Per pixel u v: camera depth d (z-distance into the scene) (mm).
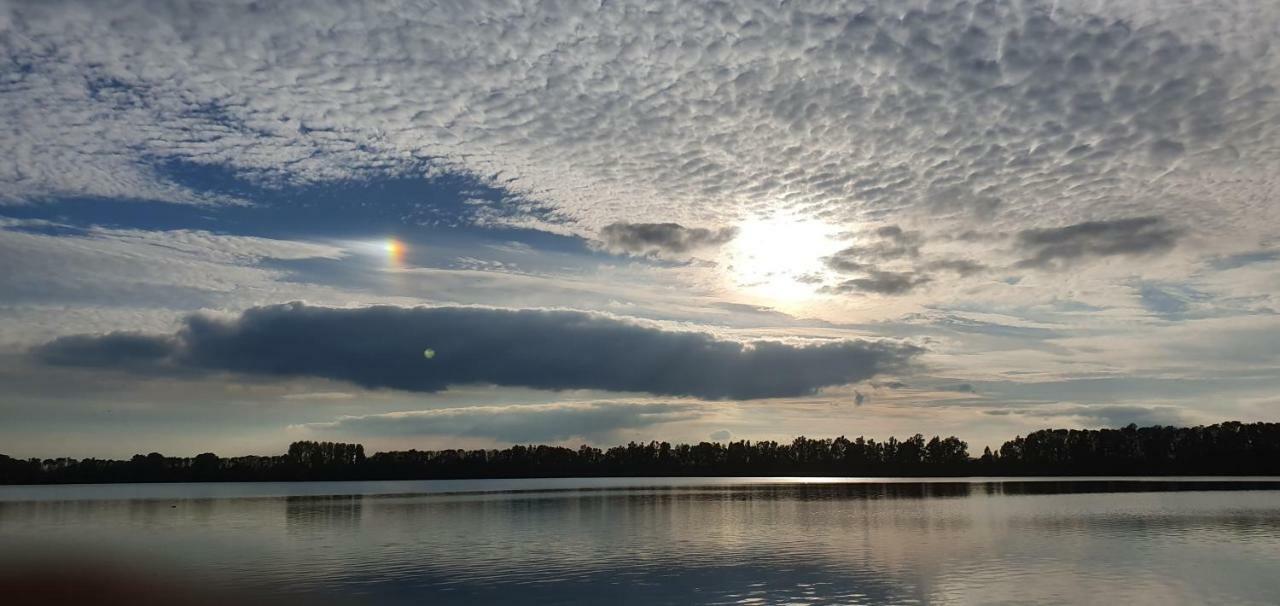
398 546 55812
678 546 54188
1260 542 53125
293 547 55750
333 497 139625
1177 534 58281
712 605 34719
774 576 41250
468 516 84062
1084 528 63125
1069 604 34469
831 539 56938
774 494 134250
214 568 46219
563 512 89250
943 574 41312
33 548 57219
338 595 37844
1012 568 42938
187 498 140375
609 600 36031
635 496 132500
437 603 35844
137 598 37938
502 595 37375
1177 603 34531
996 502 99188
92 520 83125
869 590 37469
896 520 72375
